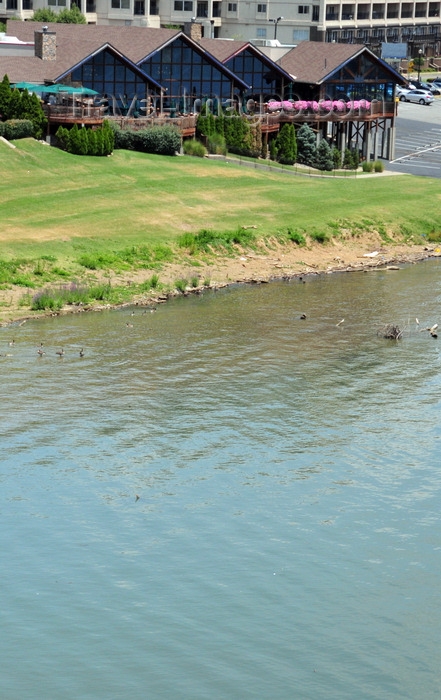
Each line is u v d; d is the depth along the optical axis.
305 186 83.19
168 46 89.69
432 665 26.62
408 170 96.19
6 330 51.16
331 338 51.62
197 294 60.03
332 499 34.62
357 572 30.41
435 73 182.62
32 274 58.66
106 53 86.25
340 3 168.50
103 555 31.17
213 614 28.45
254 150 91.81
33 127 80.75
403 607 28.84
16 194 70.75
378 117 98.69
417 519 33.38
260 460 37.38
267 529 32.69
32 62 87.12
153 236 66.75
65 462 36.91
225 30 166.38
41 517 33.22
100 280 59.62
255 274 64.56
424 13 186.00
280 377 45.69
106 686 25.69
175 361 47.41
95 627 27.86
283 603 28.95
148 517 33.31
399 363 47.88
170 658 26.72
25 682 25.77
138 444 38.50
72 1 148.25
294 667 26.47
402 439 39.31
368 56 98.25
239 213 73.38
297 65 100.19
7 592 29.25
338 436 39.53
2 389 43.16
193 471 36.44
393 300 59.41
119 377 45.16
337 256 69.88
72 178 75.31
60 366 46.22
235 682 25.91
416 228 76.19
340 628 27.95
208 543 31.86
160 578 30.03
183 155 87.00
